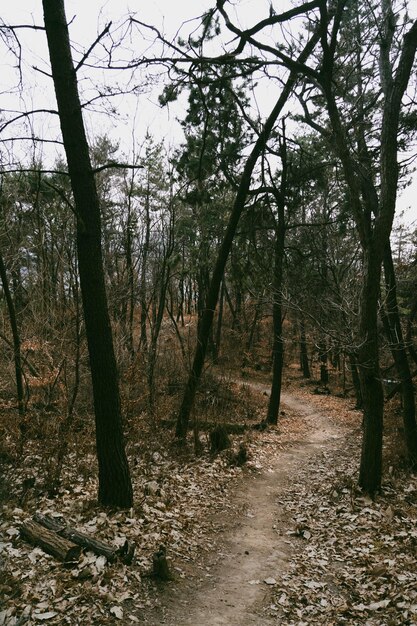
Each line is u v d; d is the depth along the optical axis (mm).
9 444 8031
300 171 16609
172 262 16188
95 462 9000
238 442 13125
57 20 6320
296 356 36812
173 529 6695
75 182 6559
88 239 6637
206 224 19203
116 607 4461
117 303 12867
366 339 8633
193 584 5371
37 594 4426
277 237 16094
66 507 6664
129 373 10500
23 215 11070
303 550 6672
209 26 8016
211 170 14156
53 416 8891
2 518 5750
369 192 10883
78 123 6469
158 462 10336
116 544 5719
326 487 9461
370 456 8773
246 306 28453
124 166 6527
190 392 12266
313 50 11477
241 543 6805
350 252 15562
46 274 10859
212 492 8883
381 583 5480
